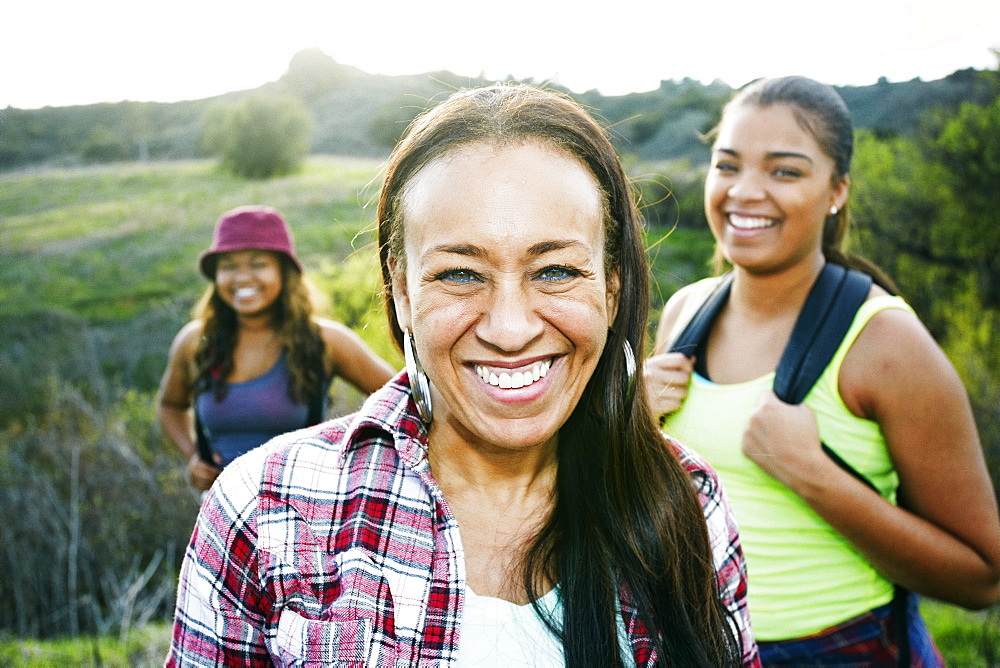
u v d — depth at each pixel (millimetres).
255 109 31562
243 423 2969
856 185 9562
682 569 1122
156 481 6164
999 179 8898
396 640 976
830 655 1631
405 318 1038
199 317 3215
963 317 8039
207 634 984
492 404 955
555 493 1127
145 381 10930
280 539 979
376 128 36562
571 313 945
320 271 11617
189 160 35250
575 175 963
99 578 5160
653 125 28375
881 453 1635
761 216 1789
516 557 1068
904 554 1531
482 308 935
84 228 21547
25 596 4898
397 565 997
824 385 1628
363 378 3086
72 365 10336
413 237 962
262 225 2920
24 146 35875
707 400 1817
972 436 1557
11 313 13422
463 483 1092
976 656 3500
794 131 1781
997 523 1569
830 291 1691
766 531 1686
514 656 1005
